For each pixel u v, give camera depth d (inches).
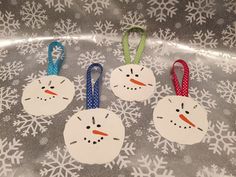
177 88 9.0
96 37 10.5
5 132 8.3
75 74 9.6
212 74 9.4
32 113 8.6
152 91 9.0
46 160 7.8
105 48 10.3
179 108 8.5
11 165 7.7
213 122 8.3
